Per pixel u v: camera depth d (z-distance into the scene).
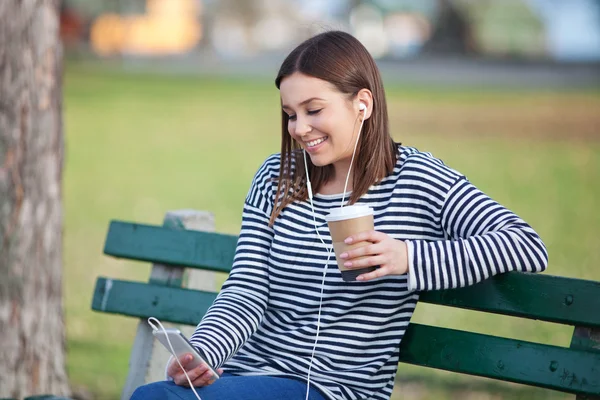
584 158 17.78
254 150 19.92
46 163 4.91
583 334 2.91
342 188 3.21
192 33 72.06
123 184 15.05
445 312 7.65
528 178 15.35
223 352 3.02
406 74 46.53
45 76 4.90
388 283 3.05
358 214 2.82
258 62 55.41
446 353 3.11
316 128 3.10
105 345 7.00
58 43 5.00
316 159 3.14
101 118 26.08
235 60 56.53
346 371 3.06
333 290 3.09
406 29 72.50
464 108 29.23
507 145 19.98
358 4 72.88
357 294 3.06
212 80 42.31
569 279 2.91
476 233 2.96
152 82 40.09
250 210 3.36
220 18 79.62
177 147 20.36
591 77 43.94
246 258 3.26
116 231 3.88
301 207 3.22
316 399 2.96
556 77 44.25
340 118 3.09
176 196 13.93
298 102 3.09
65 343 5.12
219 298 3.21
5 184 4.81
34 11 4.85
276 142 21.39
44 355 4.95
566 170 16.27
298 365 3.08
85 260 9.70
